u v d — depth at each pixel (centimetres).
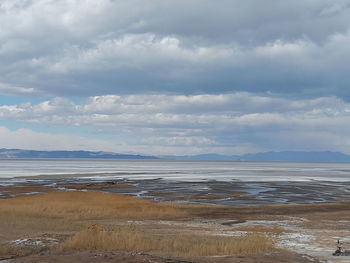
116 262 1555
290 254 1856
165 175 12988
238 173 15325
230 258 1695
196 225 3338
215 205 5022
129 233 2261
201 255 1855
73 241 1998
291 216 4066
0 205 4191
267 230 3048
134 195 6366
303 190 7569
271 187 8156
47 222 3184
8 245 1952
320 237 2662
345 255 1950
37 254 1766
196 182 9431
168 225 3309
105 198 4728
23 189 7275
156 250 2006
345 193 7112
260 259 1684
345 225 3422
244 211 4416
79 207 4219
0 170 16488
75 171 15812
